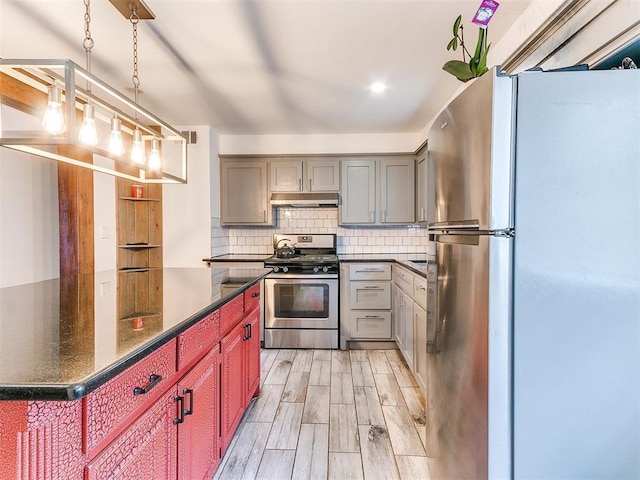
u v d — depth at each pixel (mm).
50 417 679
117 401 847
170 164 3619
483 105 1023
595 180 969
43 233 2713
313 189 3812
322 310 3506
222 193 3836
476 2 1646
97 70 2350
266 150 3922
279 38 1964
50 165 2777
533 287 986
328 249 3990
